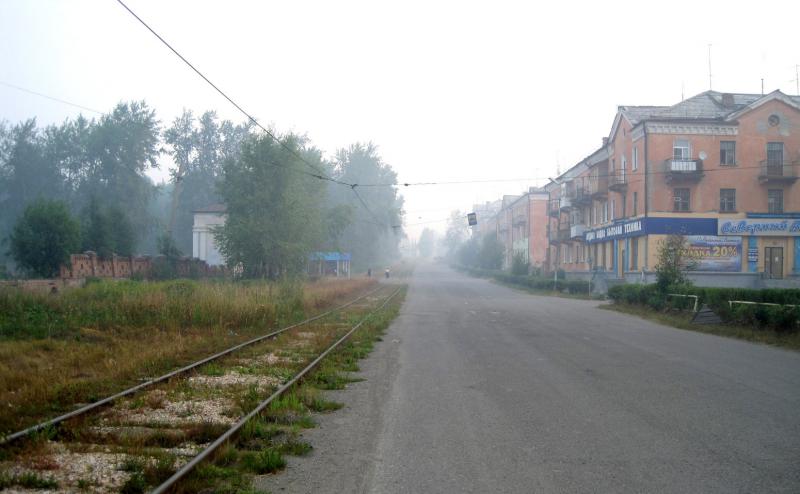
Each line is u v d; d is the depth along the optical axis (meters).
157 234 63.12
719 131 33.12
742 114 33.16
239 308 15.81
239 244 35.09
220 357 10.57
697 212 32.88
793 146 33.19
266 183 35.41
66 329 12.74
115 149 56.84
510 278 51.59
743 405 7.38
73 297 15.92
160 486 4.27
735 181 33.03
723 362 10.84
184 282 22.44
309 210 37.06
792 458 5.30
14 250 28.09
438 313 22.72
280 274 35.53
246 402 7.16
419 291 41.53
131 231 38.34
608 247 40.03
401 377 9.44
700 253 32.62
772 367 10.29
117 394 7.28
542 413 7.00
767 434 6.08
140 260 35.47
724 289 18.14
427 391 8.32
